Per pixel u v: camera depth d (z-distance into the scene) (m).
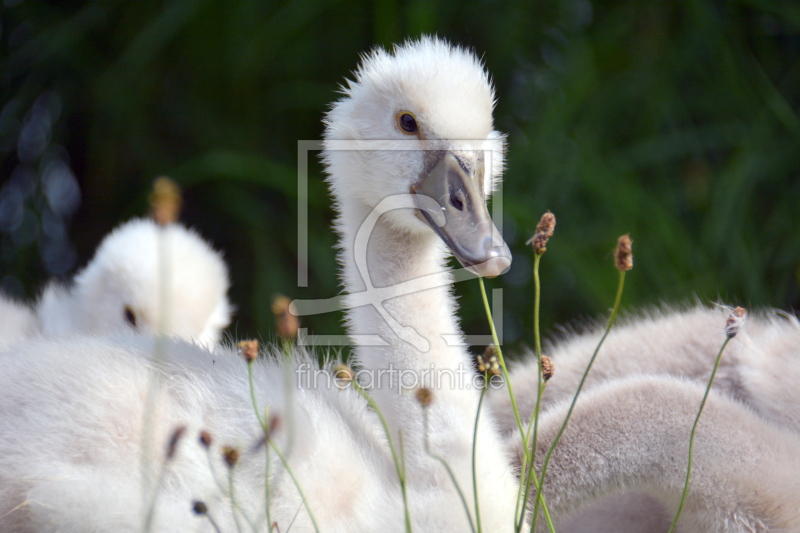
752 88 10.95
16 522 4.55
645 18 11.19
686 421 5.43
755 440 5.52
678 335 6.86
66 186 11.30
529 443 5.52
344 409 5.51
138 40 10.43
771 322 6.94
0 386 4.90
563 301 10.61
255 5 10.76
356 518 4.89
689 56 11.12
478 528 4.53
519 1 10.96
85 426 4.71
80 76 11.05
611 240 10.32
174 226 8.41
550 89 10.97
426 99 5.51
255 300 10.31
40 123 11.12
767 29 11.21
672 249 10.25
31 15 10.88
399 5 10.90
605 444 5.37
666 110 10.85
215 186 11.12
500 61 11.11
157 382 4.93
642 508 6.09
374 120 5.70
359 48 11.08
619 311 9.86
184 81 11.24
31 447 4.64
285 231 10.88
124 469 4.65
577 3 11.23
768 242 10.55
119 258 7.93
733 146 11.02
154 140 11.15
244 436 4.82
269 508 4.57
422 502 4.90
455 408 5.31
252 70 10.99
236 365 5.26
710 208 10.66
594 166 10.50
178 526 4.50
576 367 6.86
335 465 4.95
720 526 5.34
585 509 5.92
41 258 11.04
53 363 5.00
